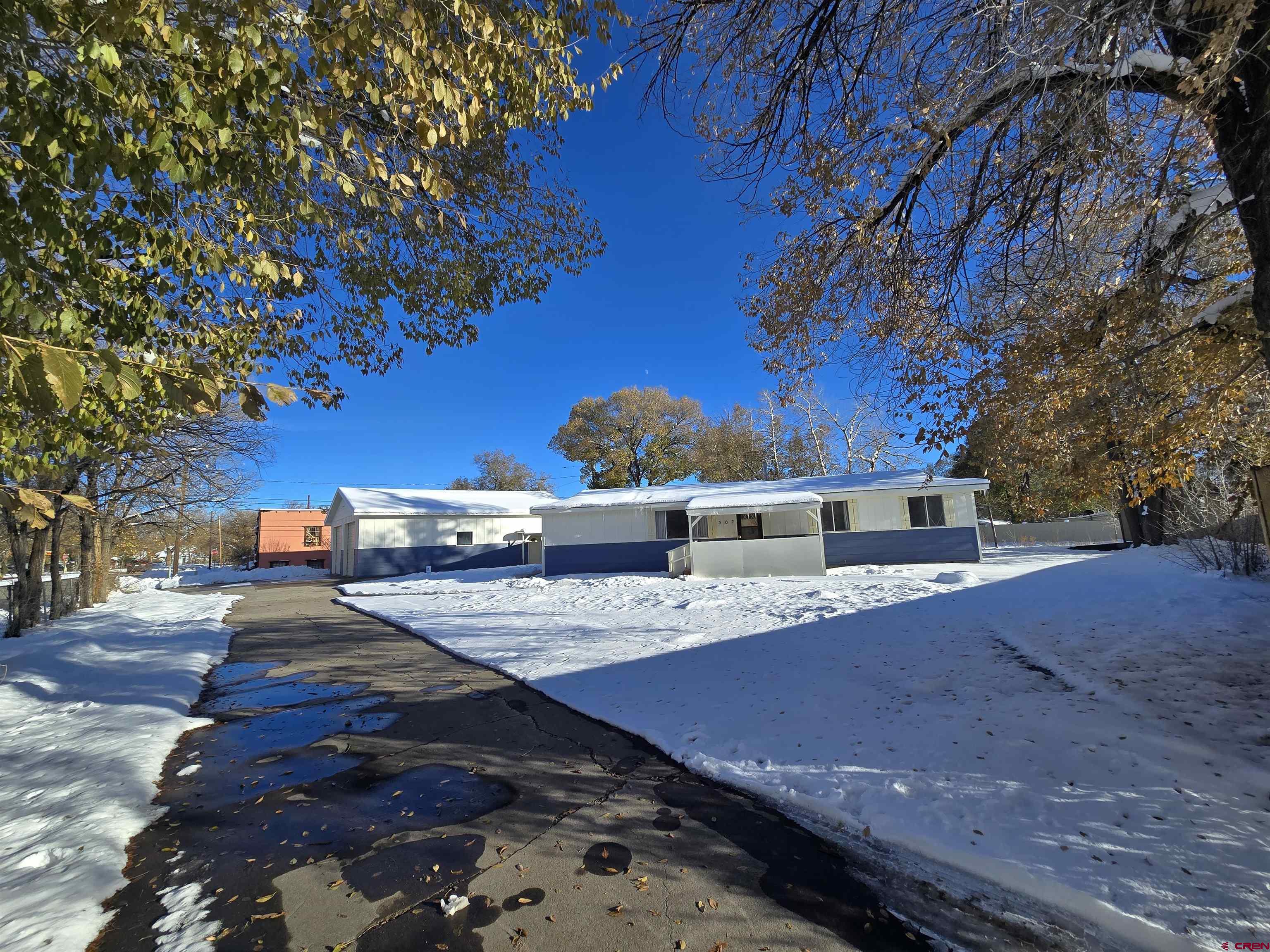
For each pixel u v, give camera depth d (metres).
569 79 3.59
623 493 25.72
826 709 5.43
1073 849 3.03
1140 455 5.74
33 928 2.76
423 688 7.41
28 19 2.43
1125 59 3.79
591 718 5.88
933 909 2.78
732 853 3.34
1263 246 3.84
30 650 11.04
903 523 21.25
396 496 35.00
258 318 4.54
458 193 5.94
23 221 2.37
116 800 4.19
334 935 2.74
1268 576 9.43
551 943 2.63
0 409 2.84
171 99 2.41
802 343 6.64
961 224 5.61
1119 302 5.31
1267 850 2.87
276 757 5.20
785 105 5.46
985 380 5.82
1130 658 6.13
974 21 4.39
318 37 2.45
